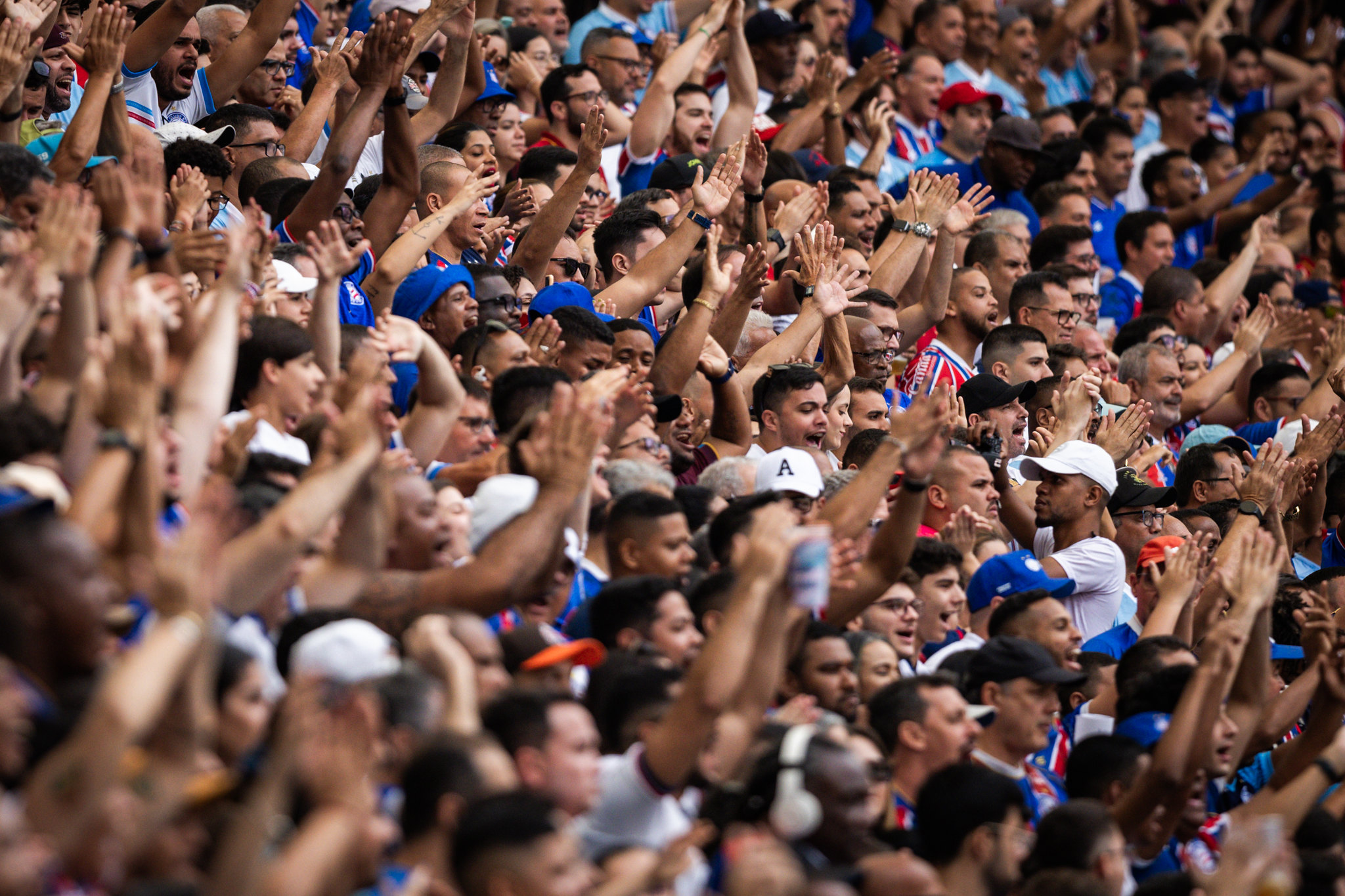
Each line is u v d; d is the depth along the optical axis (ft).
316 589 51.80
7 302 49.37
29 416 46.78
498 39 121.19
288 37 103.24
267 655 48.06
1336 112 201.05
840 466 90.89
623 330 83.51
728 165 93.50
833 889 42.52
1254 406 125.49
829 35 151.02
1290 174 159.84
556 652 51.80
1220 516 97.50
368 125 79.77
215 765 40.63
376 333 64.34
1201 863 65.62
